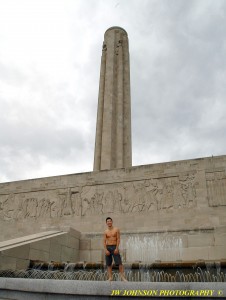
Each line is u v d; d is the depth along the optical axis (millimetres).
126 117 34469
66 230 17141
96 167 31953
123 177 21250
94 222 20797
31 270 11875
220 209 18125
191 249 16297
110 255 8734
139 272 11375
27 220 22922
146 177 20625
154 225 19125
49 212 22484
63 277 11797
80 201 21828
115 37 38500
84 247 17828
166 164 20438
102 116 34438
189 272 11008
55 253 15250
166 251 16750
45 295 7688
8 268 11797
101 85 36188
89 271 11992
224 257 15562
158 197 19781
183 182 19578
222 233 16047
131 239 17688
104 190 21453
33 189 23797
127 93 35875
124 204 20453
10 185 24719
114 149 32281
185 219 18609
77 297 7301
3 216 23922
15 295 8188
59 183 23094
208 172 19250
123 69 37219
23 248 12828
